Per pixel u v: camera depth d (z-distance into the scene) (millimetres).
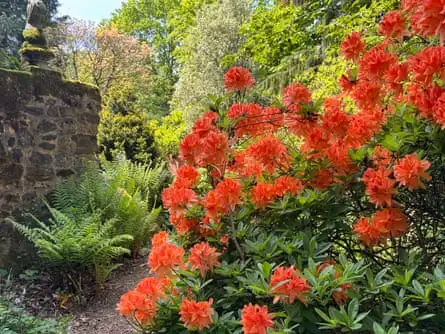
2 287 3600
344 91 1747
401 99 1544
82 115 4957
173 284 1366
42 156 4426
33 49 4543
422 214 1521
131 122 7824
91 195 4324
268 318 1036
